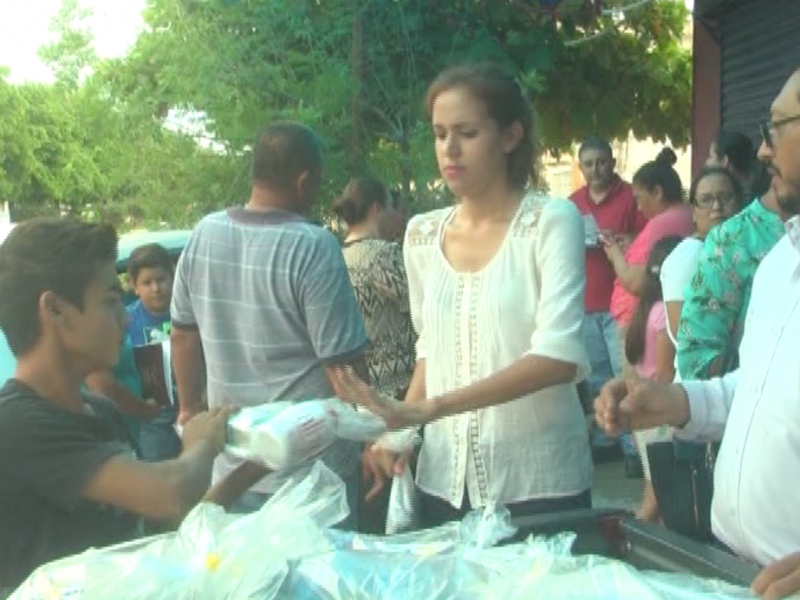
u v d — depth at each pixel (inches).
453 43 280.8
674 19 386.0
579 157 304.3
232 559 66.0
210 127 270.7
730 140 218.5
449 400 105.7
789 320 87.2
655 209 254.1
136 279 213.9
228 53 265.0
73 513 86.3
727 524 92.6
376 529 143.5
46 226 87.1
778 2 299.9
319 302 131.5
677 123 400.8
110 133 296.2
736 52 341.1
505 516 83.2
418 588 65.4
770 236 128.6
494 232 116.1
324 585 65.2
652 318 215.8
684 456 110.7
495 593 65.6
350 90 263.4
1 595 81.0
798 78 91.2
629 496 245.1
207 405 145.9
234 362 135.5
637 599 63.7
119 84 295.7
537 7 303.3
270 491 121.5
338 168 256.1
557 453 114.4
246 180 275.3
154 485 82.6
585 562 68.9
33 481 83.7
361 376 135.0
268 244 132.6
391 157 263.1
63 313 85.7
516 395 107.7
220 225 136.8
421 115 269.7
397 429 105.2
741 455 89.9
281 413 88.3
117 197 312.2
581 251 112.9
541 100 355.6
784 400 85.9
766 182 211.3
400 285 181.3
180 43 273.1
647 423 96.4
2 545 84.4
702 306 132.4
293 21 265.3
